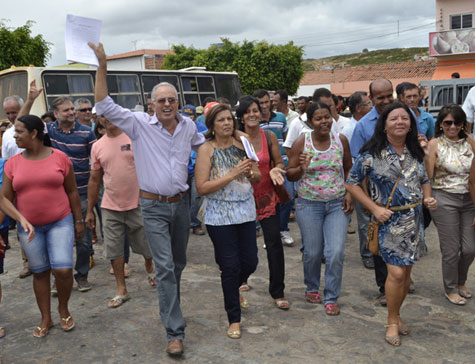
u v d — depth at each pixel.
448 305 4.69
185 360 3.71
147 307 4.72
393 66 45.84
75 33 3.51
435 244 6.66
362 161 3.92
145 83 12.72
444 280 4.77
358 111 5.82
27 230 3.79
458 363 3.62
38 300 4.18
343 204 4.46
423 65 44.28
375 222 3.95
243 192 3.99
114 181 4.79
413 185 3.83
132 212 4.90
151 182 3.81
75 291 5.23
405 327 4.09
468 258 4.70
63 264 4.02
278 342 3.96
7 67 20.56
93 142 5.49
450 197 4.57
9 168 4.01
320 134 4.37
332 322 4.32
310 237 4.55
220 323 4.33
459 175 4.52
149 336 4.12
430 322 4.32
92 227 5.11
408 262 3.83
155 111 3.80
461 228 4.67
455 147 4.57
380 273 4.70
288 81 32.00
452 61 29.41
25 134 3.91
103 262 6.27
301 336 4.06
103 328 4.29
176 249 4.09
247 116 4.38
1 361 3.77
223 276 4.01
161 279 3.79
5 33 20.47
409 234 3.83
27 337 4.16
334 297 4.48
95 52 3.58
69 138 5.34
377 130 3.88
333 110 6.53
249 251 4.08
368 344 3.91
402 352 3.78
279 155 4.59
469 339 3.99
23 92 10.77
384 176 3.82
